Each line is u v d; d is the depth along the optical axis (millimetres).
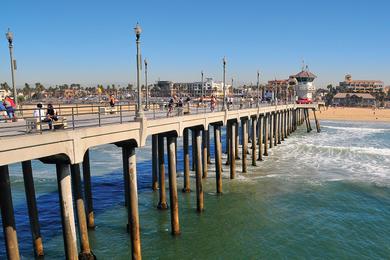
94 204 23406
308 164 35906
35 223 15461
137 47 14562
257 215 21594
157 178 26297
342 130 74250
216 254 16625
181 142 52438
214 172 31500
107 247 17047
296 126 74125
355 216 21797
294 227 19938
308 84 72750
